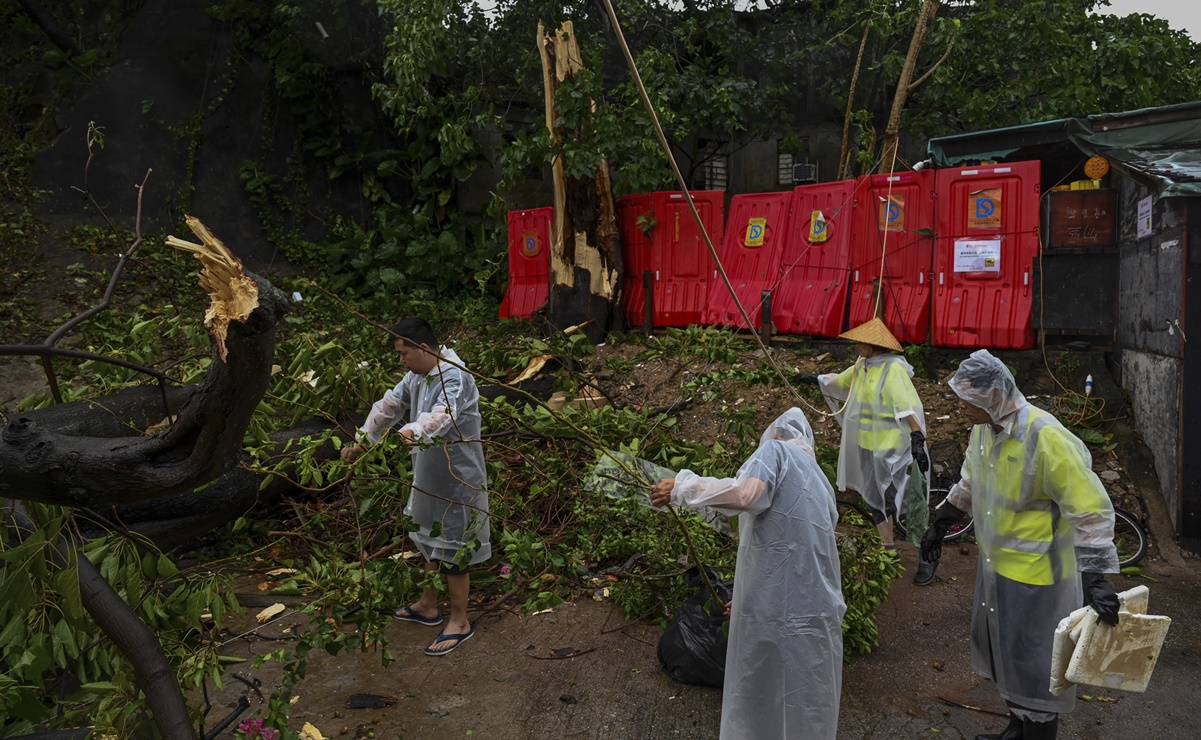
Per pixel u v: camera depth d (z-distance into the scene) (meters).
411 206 14.20
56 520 3.25
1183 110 7.93
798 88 13.98
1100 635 2.81
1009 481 3.33
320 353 6.48
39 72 12.87
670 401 8.30
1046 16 10.73
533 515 5.55
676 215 10.17
